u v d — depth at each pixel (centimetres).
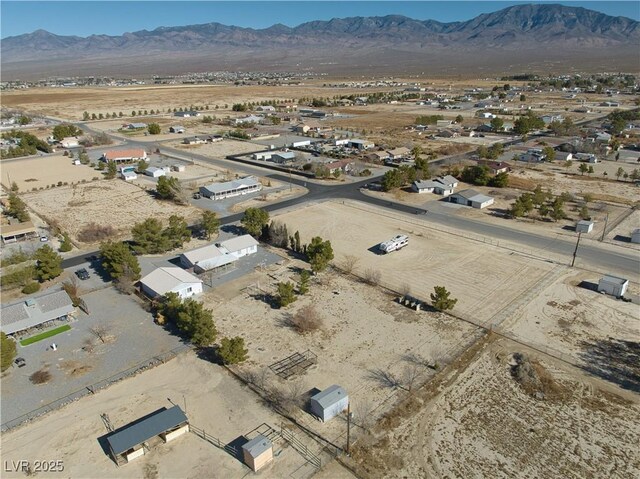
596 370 4166
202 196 9175
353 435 3488
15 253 6481
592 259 6288
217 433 3528
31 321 4719
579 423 3575
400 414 3681
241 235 7162
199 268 5959
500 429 3528
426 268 6122
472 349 4472
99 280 5853
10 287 5662
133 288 5562
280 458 3303
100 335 4712
